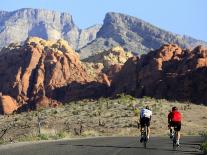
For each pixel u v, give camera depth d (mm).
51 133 59625
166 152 34156
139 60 197000
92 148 36594
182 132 76188
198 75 155125
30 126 86125
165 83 161875
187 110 98125
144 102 104938
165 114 90312
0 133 76938
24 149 34312
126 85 192500
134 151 34344
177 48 190625
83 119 88812
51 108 112438
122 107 99188
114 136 64438
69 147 37219
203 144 36500
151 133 74688
